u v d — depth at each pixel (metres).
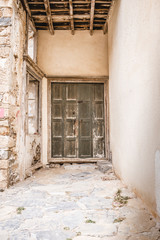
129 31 3.31
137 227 2.07
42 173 4.91
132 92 3.14
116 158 4.38
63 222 2.20
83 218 2.30
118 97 4.17
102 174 4.71
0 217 2.34
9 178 3.64
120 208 2.56
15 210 2.55
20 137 4.23
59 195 3.16
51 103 5.98
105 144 5.94
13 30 3.87
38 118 5.64
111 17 5.00
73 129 5.99
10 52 3.71
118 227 2.07
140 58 2.75
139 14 2.78
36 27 5.80
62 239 1.85
